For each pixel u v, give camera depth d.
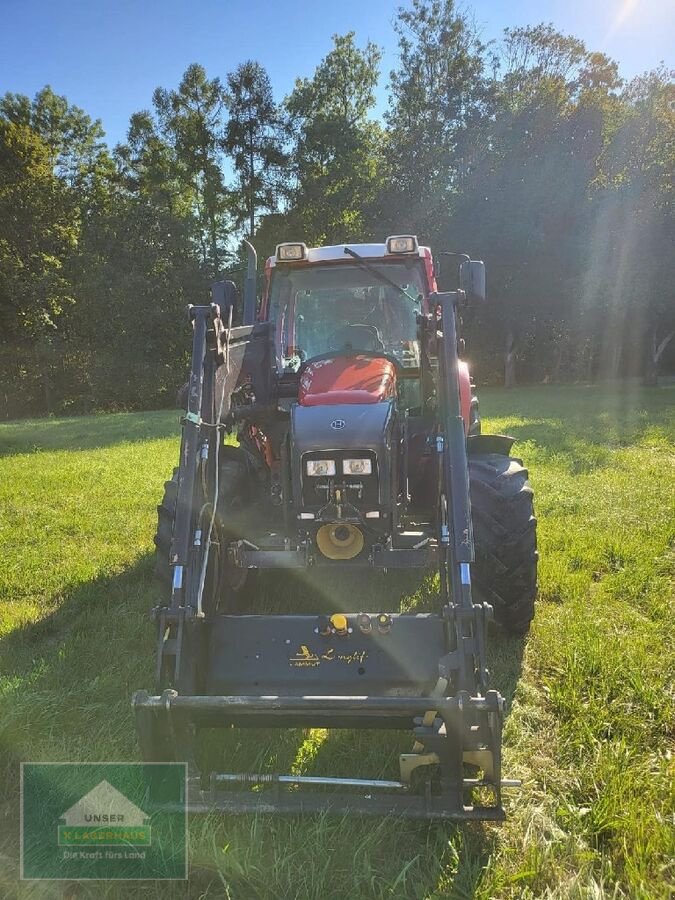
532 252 27.95
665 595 4.41
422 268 4.79
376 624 2.75
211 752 2.88
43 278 31.89
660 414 14.66
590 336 31.11
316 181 33.94
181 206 39.78
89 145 41.22
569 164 27.64
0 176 33.12
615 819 2.39
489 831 2.42
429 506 3.62
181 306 34.19
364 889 2.17
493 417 15.18
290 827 2.42
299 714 2.60
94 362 33.94
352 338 4.47
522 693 3.31
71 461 11.13
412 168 31.11
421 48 32.84
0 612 4.54
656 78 28.88
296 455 3.07
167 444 13.20
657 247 26.31
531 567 3.65
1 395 34.25
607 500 6.66
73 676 3.58
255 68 37.38
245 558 3.17
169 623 2.66
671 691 3.23
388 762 2.79
